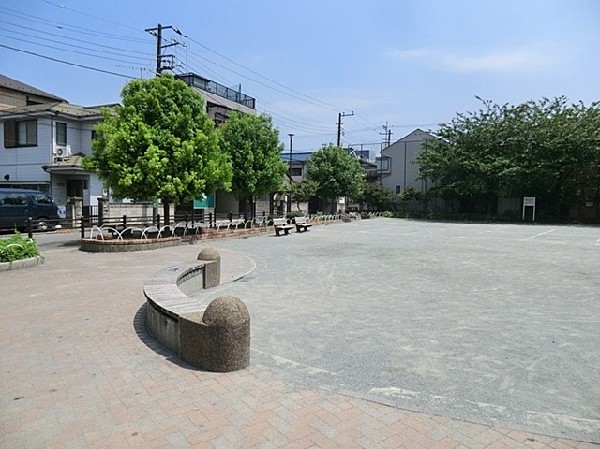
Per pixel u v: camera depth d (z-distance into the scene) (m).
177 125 14.07
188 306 4.58
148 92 14.06
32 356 4.29
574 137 31.05
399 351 4.61
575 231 24.48
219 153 15.99
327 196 33.16
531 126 33.84
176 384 3.65
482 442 2.82
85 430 2.91
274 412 3.19
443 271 10.02
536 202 35.59
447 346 4.78
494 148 35.59
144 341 4.77
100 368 3.99
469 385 3.74
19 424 2.99
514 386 3.73
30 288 7.53
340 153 33.25
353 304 6.76
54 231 18.39
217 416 3.12
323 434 2.89
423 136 44.03
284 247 14.89
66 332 5.07
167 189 13.32
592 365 4.23
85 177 23.06
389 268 10.42
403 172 45.28
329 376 3.89
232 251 13.56
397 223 32.34
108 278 8.50
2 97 28.41
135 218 20.86
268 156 20.58
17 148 23.97
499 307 6.59
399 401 3.40
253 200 24.73
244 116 20.91
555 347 4.75
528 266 10.86
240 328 3.96
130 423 3.01
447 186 37.03
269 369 4.03
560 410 3.29
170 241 14.16
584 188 33.75
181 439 2.81
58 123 23.33
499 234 21.97
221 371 3.91
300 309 6.43
